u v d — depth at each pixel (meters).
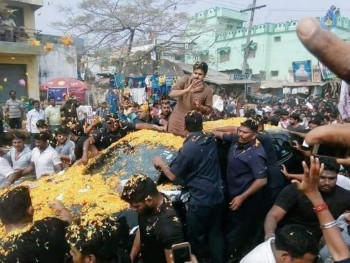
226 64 39.19
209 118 6.63
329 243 1.73
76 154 5.67
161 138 4.57
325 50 0.48
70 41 14.20
